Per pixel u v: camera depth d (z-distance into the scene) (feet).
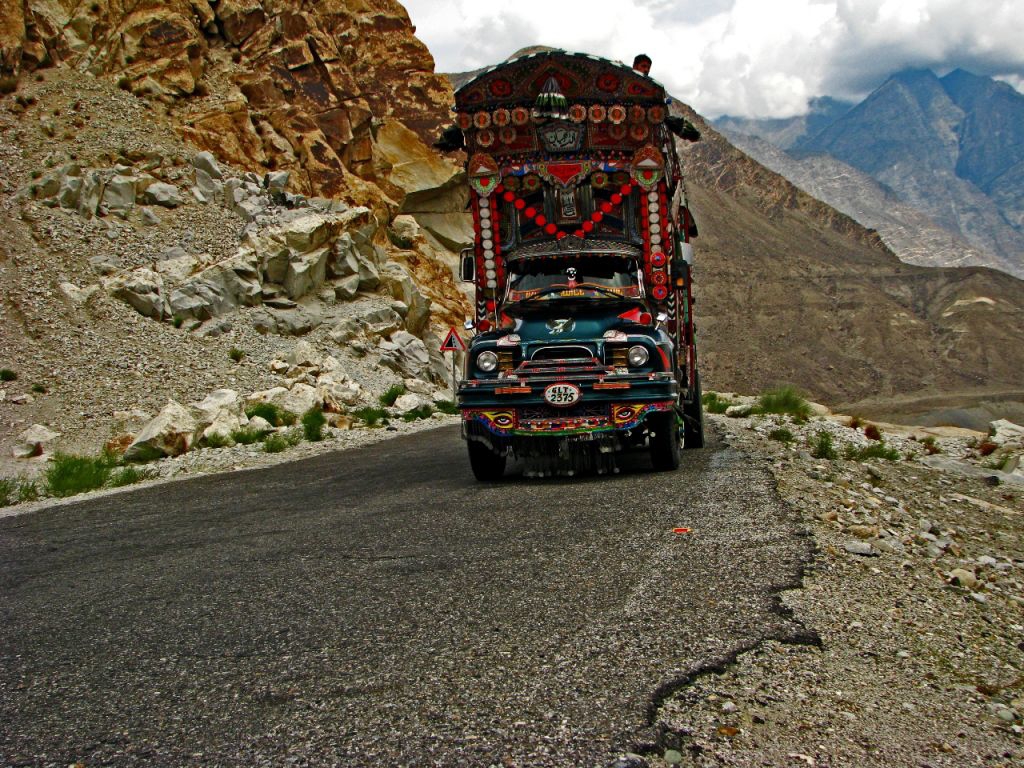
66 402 75.51
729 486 27.50
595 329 32.81
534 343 32.14
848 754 10.12
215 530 26.66
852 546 19.57
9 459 62.34
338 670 12.72
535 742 10.13
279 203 124.06
